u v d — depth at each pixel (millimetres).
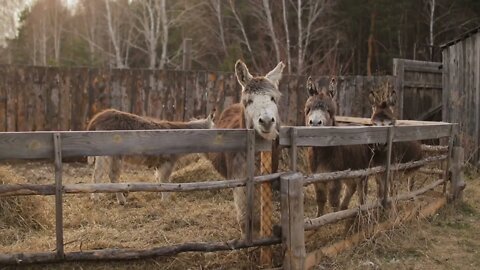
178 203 6723
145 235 5172
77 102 9078
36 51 29016
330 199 5445
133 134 3527
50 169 8805
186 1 21766
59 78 8938
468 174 9453
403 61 10820
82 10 29812
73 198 6676
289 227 3957
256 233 4449
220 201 6965
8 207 5223
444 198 6805
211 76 9672
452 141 6914
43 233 5105
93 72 9086
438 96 12000
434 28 22469
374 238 5066
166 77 9430
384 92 8453
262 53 20016
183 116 9602
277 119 4008
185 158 8820
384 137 5266
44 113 8938
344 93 10609
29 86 8805
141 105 9367
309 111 5836
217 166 5367
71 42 26250
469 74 10141
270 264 4168
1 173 5840
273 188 4082
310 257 4301
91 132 3420
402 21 22156
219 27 23281
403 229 5383
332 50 19641
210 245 3887
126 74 9242
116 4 24578
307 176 4289
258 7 21844
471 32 9977
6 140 3227
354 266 4496
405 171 6266
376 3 21781
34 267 3707
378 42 22078
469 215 6570
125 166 8984
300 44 18047
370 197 7059
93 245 4543
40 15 29203
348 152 5547
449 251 5074
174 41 23234
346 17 22344
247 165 3896
